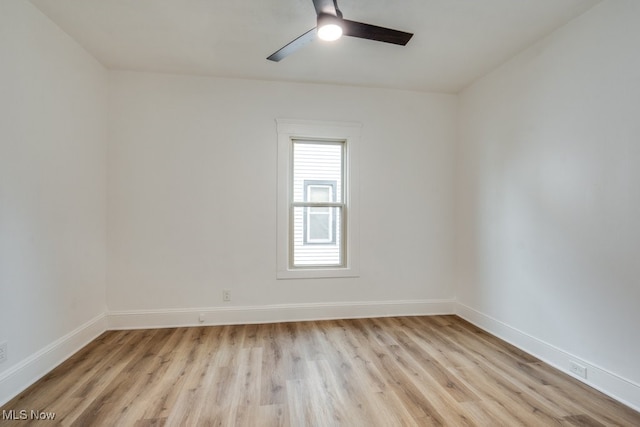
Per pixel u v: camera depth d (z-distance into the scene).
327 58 2.80
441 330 3.07
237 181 3.21
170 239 3.10
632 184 1.83
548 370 2.27
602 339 1.99
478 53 2.71
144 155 3.06
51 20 2.24
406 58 2.80
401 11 2.14
